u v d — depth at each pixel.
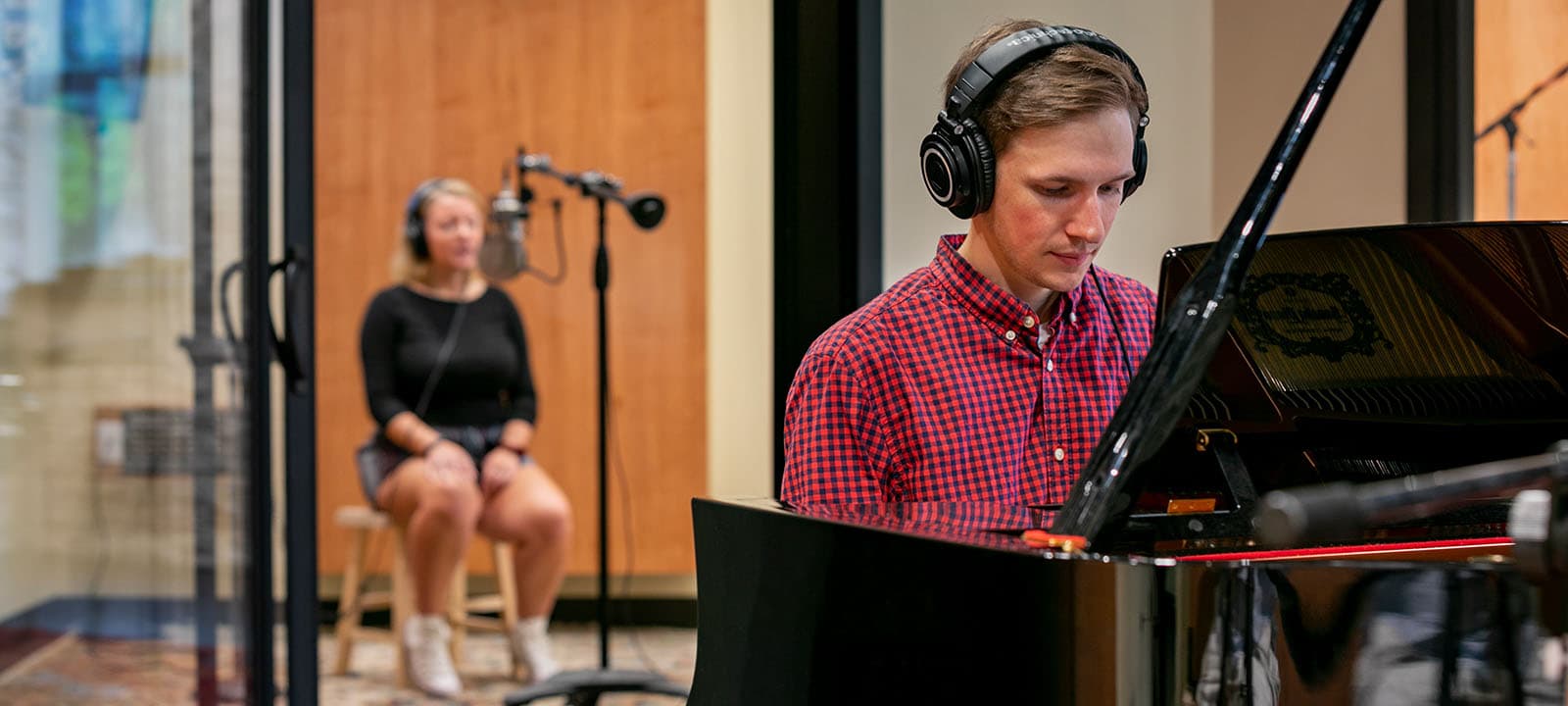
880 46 2.30
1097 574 1.00
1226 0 2.72
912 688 1.08
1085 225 1.36
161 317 2.30
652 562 4.88
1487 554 1.37
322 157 5.01
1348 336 1.43
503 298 4.28
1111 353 1.55
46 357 2.18
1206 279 1.22
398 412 4.08
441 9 4.96
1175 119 2.65
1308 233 1.33
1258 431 1.49
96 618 2.24
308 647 2.56
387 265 5.02
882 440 1.46
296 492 2.54
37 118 2.16
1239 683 0.97
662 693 3.36
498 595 5.01
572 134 4.91
